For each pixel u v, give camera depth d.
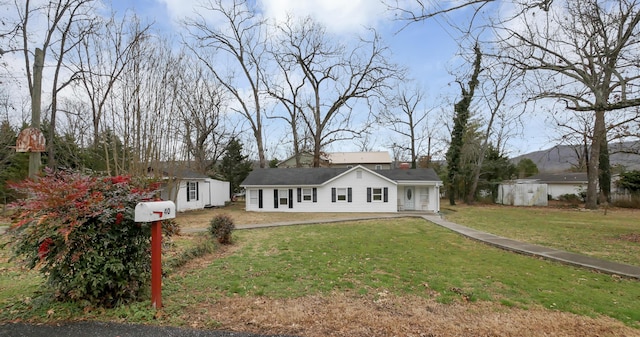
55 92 16.42
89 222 3.64
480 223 15.07
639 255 8.09
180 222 15.71
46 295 3.91
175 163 17.33
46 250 3.49
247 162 35.41
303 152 31.06
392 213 21.12
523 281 5.75
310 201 22.91
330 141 30.05
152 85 14.43
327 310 4.06
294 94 30.02
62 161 19.42
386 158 44.75
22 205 3.55
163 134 15.21
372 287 5.19
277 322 3.61
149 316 3.57
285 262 7.02
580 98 9.18
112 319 3.49
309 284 5.30
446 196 37.94
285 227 14.01
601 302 4.68
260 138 28.89
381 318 3.83
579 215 18.91
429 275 6.04
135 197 3.90
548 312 4.21
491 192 30.84
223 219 9.71
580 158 25.98
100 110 14.21
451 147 28.41
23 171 17.02
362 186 22.56
